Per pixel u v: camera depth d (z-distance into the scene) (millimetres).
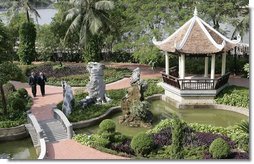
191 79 27125
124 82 33375
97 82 26438
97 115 24625
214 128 21391
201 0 33969
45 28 41781
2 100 24484
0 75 23203
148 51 32406
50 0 44312
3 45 23250
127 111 24125
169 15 32906
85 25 36688
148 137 18984
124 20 36938
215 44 27156
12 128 22703
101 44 40031
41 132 20750
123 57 41844
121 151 19562
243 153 18328
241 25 32969
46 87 32344
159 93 29453
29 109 25938
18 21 43094
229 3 33156
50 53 42875
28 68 36719
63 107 24984
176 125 17781
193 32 28016
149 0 33906
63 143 20859
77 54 42656
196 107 27172
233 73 35031
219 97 27359
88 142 20469
